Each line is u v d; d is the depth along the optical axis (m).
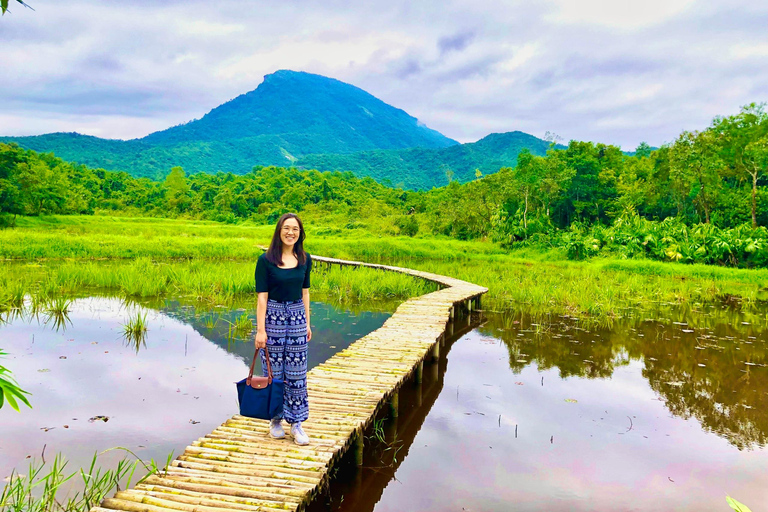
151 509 2.79
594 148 39.59
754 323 10.50
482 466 4.24
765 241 24.08
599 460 4.36
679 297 14.15
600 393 6.09
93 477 3.68
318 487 3.24
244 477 3.20
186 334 8.21
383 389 5.02
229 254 23.25
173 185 72.25
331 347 8.01
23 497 3.18
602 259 26.28
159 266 17.55
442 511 3.54
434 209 45.50
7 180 31.17
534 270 21.14
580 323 10.40
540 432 4.93
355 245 29.42
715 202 30.47
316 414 4.33
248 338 8.07
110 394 5.46
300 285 3.50
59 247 20.05
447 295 11.53
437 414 5.43
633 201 34.00
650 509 3.61
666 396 5.99
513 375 6.82
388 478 4.04
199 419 4.86
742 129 29.72
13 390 1.80
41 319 8.99
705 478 4.07
